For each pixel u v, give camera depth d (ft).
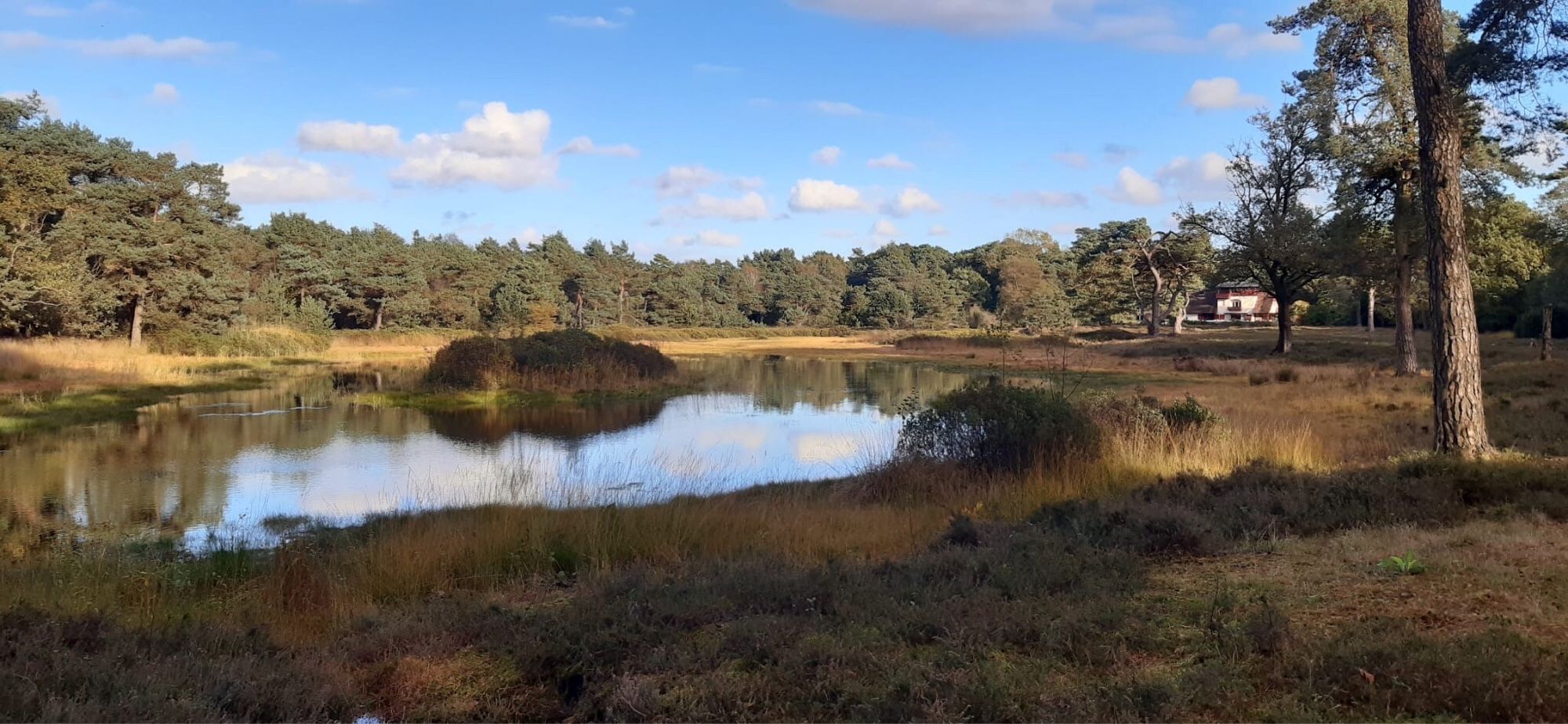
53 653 14.96
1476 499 26.50
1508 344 125.70
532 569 26.13
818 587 18.71
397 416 79.77
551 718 14.20
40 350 104.22
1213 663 13.38
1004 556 20.53
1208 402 69.36
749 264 426.10
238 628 19.21
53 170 123.65
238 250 191.72
